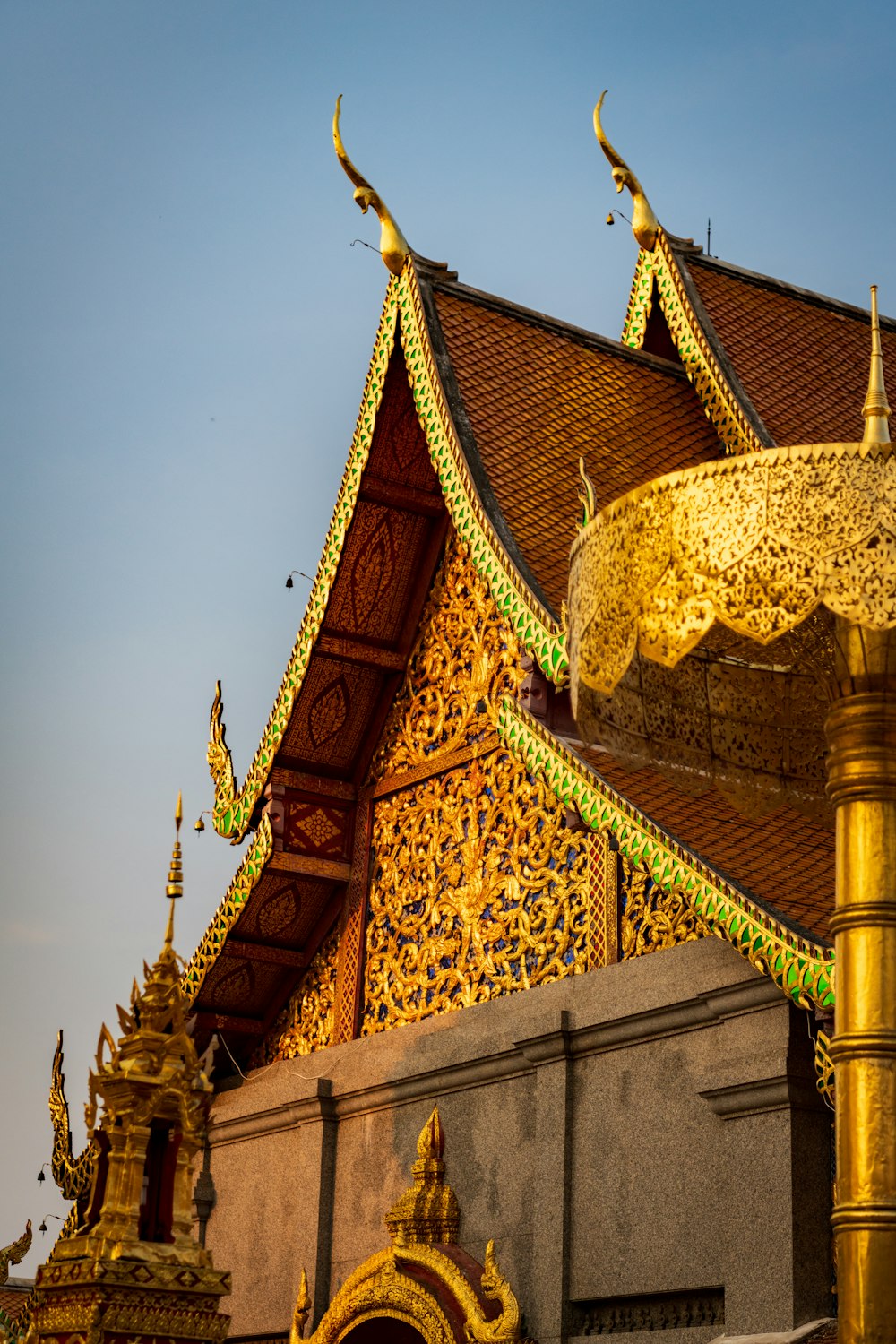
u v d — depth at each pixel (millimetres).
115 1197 10320
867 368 16297
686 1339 11250
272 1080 15906
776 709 9328
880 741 6953
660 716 9047
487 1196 13203
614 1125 12211
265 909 16422
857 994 6707
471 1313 12617
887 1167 6492
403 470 15656
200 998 16875
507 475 14164
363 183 15453
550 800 13984
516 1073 13258
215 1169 16438
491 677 15055
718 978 11453
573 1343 11992
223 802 16766
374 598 16062
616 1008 12281
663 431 15422
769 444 14352
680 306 15562
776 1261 10477
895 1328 6332
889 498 6652
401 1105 14453
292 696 16078
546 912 13695
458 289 15562
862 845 6871
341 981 15977
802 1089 10766
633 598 7195
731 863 11156
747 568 6820
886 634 7039
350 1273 14148
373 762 16359
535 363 15320
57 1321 10039
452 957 14664
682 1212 11477
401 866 15617
